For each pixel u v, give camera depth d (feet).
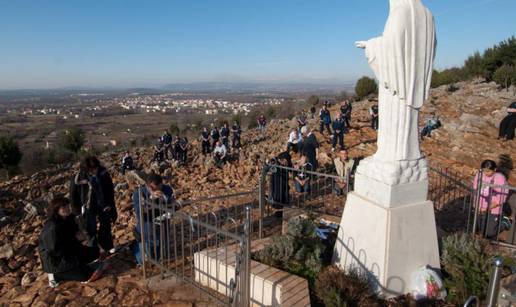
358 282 13.71
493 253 15.99
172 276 17.10
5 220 29.68
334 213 26.11
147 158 60.70
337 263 15.83
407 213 13.85
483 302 13.37
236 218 26.13
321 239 17.52
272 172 25.41
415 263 14.34
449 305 13.73
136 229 17.85
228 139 62.34
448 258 15.21
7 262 19.89
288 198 27.35
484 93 77.87
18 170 79.15
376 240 13.93
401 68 13.04
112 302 15.21
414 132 14.12
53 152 98.58
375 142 51.62
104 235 19.40
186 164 51.26
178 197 33.60
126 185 38.65
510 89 76.64
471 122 53.52
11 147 77.20
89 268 16.94
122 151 68.54
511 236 19.36
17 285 17.40
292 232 16.74
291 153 44.96
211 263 15.84
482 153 42.19
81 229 17.47
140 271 17.78
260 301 14.11
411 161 14.01
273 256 15.76
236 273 13.10
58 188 41.96
